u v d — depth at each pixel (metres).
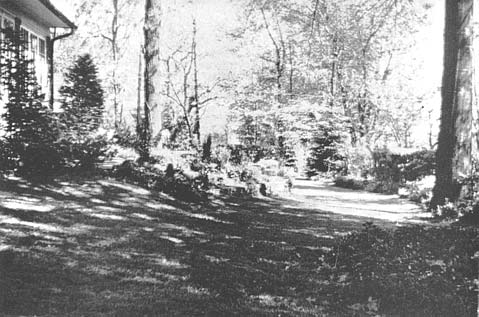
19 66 13.43
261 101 38.00
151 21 16.52
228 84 39.16
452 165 14.41
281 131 35.50
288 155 35.12
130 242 8.49
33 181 11.80
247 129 37.50
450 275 5.91
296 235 11.22
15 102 13.02
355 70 37.69
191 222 11.17
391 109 38.31
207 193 15.58
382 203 18.98
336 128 34.50
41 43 24.39
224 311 5.66
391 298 5.86
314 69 38.22
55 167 12.94
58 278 6.19
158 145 16.55
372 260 6.80
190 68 36.03
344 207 17.42
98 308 5.38
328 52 36.84
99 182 12.84
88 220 9.55
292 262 8.43
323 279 7.21
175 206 12.61
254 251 9.09
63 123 17.14
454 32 14.32
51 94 24.77
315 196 21.20
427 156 25.95
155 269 7.15
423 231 7.45
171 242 9.01
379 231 7.99
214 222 11.69
